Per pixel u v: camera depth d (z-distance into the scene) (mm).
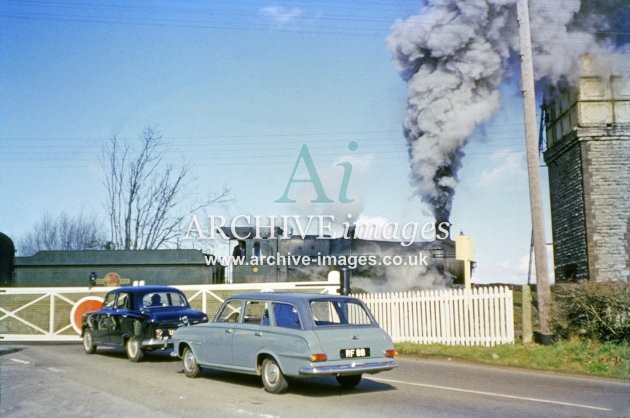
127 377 11875
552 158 26906
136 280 23828
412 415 8211
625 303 13898
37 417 8234
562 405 8969
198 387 10570
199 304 21172
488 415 8234
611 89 24172
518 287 28562
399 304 18594
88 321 16828
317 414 8242
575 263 24766
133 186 41906
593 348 13938
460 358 15250
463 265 23750
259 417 8062
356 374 9797
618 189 23719
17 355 16484
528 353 14477
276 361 9750
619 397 9695
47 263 24422
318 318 9797
